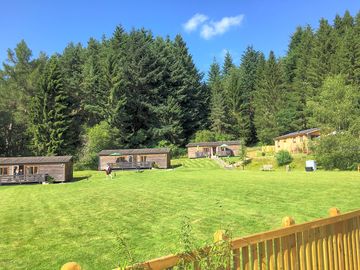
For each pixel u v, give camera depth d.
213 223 12.16
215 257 3.83
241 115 82.00
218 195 19.64
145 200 19.06
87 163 60.00
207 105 84.19
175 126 74.69
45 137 59.28
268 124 77.50
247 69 99.62
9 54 67.00
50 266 8.34
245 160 52.41
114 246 9.73
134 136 71.50
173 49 85.31
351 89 44.56
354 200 16.33
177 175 37.31
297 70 76.81
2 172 45.94
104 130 63.31
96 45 82.81
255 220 12.48
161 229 11.63
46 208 18.67
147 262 3.45
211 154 69.00
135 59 74.88
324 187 21.34
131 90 74.94
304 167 44.09
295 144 58.53
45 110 59.91
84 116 71.62
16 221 14.78
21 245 10.41
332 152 40.31
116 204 18.22
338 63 66.44
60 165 45.25
